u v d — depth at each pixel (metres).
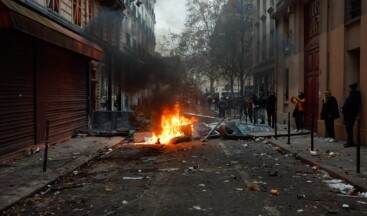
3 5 8.55
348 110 12.39
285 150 12.28
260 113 24.25
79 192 7.22
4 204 6.16
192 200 6.57
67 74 15.78
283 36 23.81
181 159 10.84
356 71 14.05
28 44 11.93
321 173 8.84
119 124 18.42
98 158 11.22
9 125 10.62
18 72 11.24
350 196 6.80
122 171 9.22
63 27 14.50
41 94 12.90
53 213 5.91
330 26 15.55
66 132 15.57
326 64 15.80
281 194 6.96
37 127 12.51
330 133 14.27
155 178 8.34
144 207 6.18
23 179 7.99
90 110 18.88
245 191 7.18
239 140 16.05
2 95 10.22
